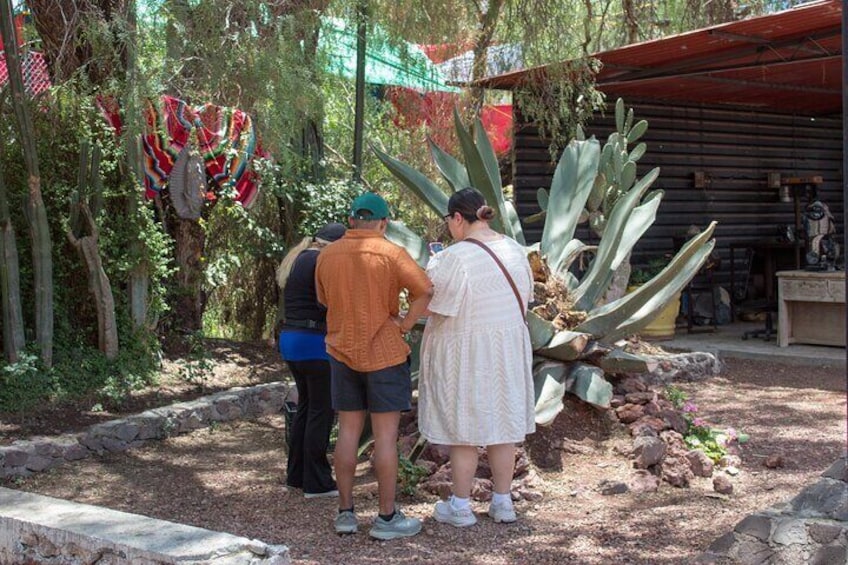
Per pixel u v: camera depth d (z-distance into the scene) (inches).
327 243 221.1
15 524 175.8
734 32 359.3
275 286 420.8
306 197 382.6
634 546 181.9
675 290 258.4
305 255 218.5
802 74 447.8
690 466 228.2
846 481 156.0
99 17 301.6
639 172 510.0
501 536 189.0
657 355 373.4
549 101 448.5
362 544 185.9
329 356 196.2
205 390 324.2
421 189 276.5
